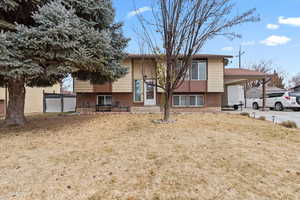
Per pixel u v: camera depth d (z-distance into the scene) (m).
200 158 3.59
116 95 13.37
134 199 2.37
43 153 4.14
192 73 12.85
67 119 8.62
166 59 7.16
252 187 2.63
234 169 3.15
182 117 8.77
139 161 3.54
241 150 4.01
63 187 2.67
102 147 4.46
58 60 5.85
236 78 13.46
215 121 7.67
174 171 3.09
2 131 6.35
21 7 5.73
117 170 3.19
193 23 6.43
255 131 5.99
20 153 4.16
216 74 12.90
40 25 5.58
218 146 4.27
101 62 6.58
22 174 3.09
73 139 5.34
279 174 3.00
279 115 11.96
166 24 6.67
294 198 2.39
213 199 2.36
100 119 8.38
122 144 4.65
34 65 5.41
